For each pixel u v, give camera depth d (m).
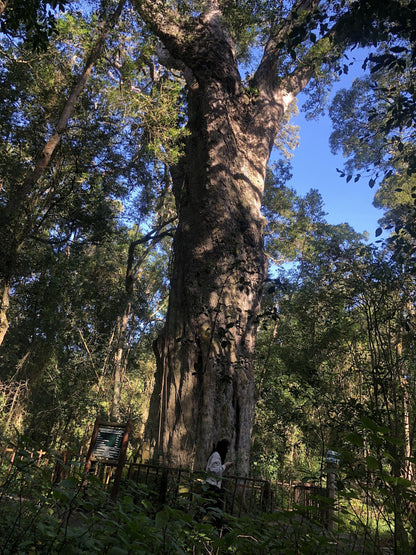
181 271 14.09
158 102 14.88
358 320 8.30
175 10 15.73
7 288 14.05
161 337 13.52
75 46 14.43
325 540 2.75
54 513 3.35
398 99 6.79
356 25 6.02
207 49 16.11
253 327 13.34
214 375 12.02
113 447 6.60
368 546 2.96
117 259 26.27
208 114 15.74
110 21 13.61
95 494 3.24
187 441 11.46
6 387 17.52
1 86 14.85
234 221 14.43
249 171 15.98
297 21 14.14
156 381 13.15
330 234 17.19
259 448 16.31
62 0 8.65
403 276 6.38
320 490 6.54
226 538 2.97
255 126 16.92
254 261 14.33
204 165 15.00
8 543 2.88
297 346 13.07
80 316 22.28
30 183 13.09
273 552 3.05
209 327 12.59
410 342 6.14
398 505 2.64
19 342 21.53
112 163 16.97
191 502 3.58
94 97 15.92
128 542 2.46
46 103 16.12
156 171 19.22
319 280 9.26
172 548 2.78
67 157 17.14
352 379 8.73
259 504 7.21
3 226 12.73
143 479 9.44
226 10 15.21
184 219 14.95
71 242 18.22
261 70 18.12
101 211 17.61
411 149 10.12
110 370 21.77
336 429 5.74
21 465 3.14
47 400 18.75
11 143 16.59
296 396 7.80
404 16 5.79
